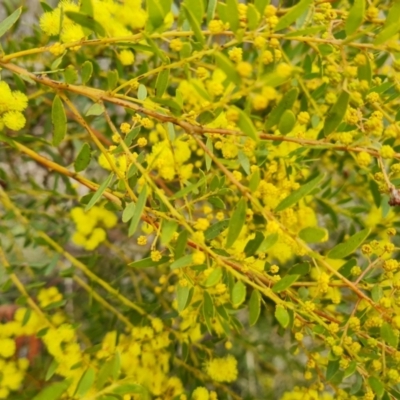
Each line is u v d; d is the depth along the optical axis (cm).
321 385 59
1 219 66
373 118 47
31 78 50
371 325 49
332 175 71
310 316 49
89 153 50
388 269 49
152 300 72
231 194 64
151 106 49
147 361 61
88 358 57
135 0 50
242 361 81
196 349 74
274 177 57
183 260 46
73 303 80
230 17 43
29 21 83
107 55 67
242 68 41
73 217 62
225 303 56
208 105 45
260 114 64
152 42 45
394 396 50
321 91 53
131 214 48
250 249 48
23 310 59
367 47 46
